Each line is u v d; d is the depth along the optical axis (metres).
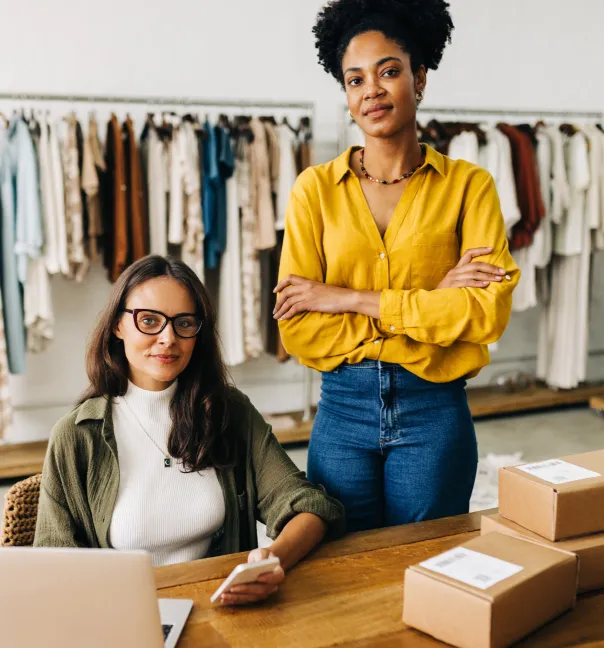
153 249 3.67
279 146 3.84
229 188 3.76
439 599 0.98
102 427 1.40
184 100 3.77
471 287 1.54
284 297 1.62
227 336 3.87
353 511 1.58
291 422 4.28
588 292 4.79
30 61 3.80
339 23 1.57
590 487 1.10
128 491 1.40
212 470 1.46
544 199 4.31
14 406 4.04
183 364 1.41
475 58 4.76
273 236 3.83
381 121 1.52
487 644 0.93
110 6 3.90
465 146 4.07
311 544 1.29
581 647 0.97
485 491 3.34
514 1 4.79
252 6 4.18
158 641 0.87
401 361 1.52
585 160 4.34
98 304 4.11
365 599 1.12
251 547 1.51
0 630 0.85
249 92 4.25
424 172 1.59
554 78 4.99
